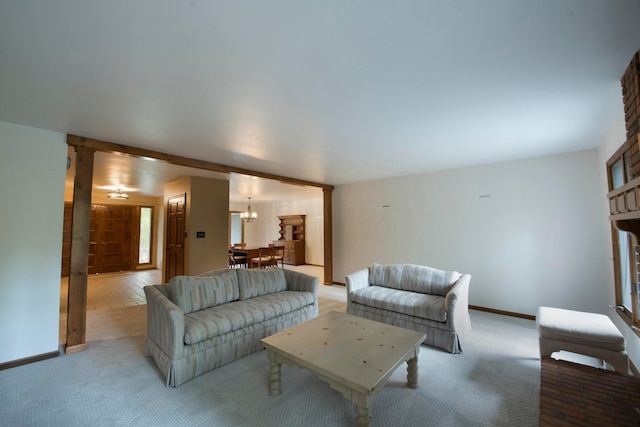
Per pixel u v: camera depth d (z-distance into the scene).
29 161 2.80
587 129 2.98
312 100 2.26
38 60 1.70
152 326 2.79
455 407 2.07
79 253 3.03
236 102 2.28
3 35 1.46
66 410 2.03
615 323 3.26
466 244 4.65
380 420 1.93
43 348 2.82
